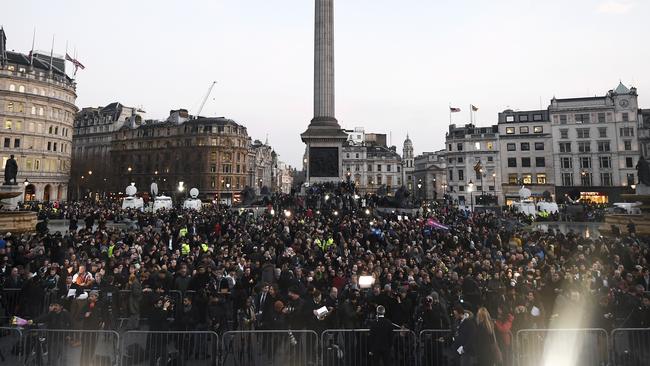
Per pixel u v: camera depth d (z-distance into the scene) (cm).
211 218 3144
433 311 1099
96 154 11900
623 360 990
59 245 1878
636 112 8550
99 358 1006
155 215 3759
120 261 1523
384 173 12888
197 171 11138
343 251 1906
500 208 7119
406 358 1056
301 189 5559
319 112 5516
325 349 1032
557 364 982
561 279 1290
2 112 8450
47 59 10744
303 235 2189
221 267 1457
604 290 1208
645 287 1347
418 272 1434
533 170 9294
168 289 1289
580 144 8906
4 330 1059
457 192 9906
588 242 2138
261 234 2356
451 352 1109
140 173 11794
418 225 2888
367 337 1034
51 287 1306
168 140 11625
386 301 1118
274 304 1072
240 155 11819
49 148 9269
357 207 4466
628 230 2542
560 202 8881
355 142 14188
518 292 1224
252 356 1032
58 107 9469
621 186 8412
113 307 1221
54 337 992
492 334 891
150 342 1025
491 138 9650
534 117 9512
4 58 8694
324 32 5538
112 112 13062
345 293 1223
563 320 1098
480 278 1384
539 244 2066
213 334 1027
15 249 1778
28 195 8806
